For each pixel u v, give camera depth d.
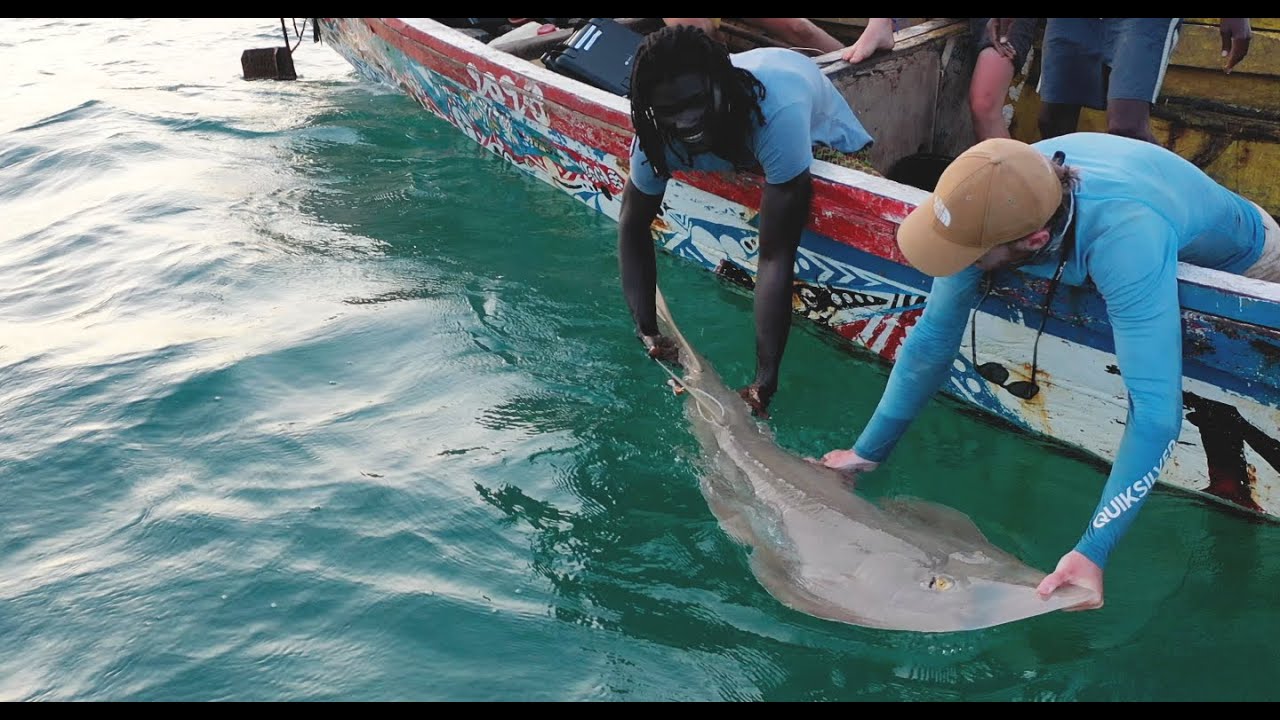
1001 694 2.52
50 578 2.97
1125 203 2.42
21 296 4.80
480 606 2.83
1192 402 2.94
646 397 3.74
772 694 2.54
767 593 2.84
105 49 9.46
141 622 2.80
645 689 2.56
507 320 4.28
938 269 2.45
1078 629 2.71
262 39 9.70
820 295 3.92
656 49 2.99
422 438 3.56
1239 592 2.81
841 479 3.11
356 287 4.62
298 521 3.16
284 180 5.88
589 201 5.12
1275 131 4.16
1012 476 3.33
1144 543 3.01
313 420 3.68
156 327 4.39
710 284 4.48
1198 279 2.74
